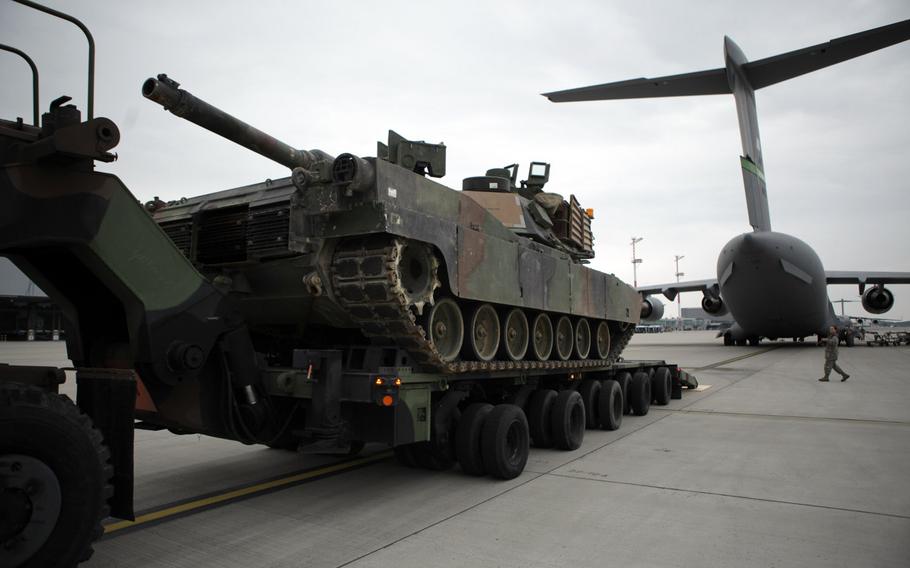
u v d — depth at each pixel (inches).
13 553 132.7
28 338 1439.5
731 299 1264.8
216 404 236.8
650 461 327.3
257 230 260.2
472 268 279.4
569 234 440.5
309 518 229.0
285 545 199.5
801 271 1131.3
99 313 220.2
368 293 237.0
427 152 299.7
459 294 268.4
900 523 219.3
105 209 174.2
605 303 456.8
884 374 802.2
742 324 1358.3
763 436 399.2
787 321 1263.5
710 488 269.1
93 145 156.8
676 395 601.0
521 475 297.0
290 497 259.4
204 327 210.2
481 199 379.9
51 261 201.3
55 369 165.9
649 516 228.4
